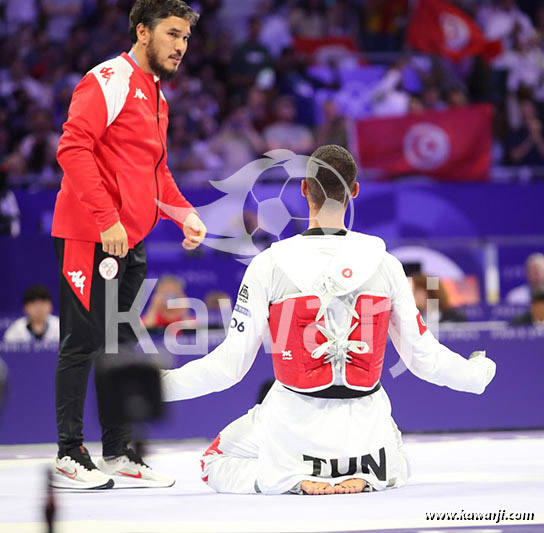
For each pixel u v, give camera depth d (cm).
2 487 1013
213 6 3703
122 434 1009
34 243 2262
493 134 3303
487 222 2738
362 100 3344
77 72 3456
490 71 3425
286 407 899
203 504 850
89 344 1029
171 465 1212
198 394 911
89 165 991
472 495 878
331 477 890
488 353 1688
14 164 3016
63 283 1035
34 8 3709
